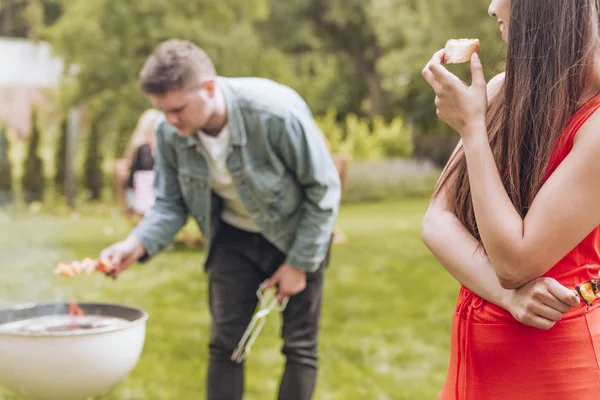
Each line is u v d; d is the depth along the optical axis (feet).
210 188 8.71
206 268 9.16
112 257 8.50
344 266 23.08
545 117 4.70
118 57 52.65
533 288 4.67
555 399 4.78
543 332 4.81
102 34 52.85
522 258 4.54
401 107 79.15
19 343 6.56
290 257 8.61
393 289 19.65
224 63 55.62
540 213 4.52
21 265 22.82
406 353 13.79
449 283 20.40
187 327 15.47
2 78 66.13
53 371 6.61
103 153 44.86
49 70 65.67
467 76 45.09
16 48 68.59
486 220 4.61
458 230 5.19
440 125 73.20
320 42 83.15
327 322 16.14
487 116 5.15
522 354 4.88
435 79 4.81
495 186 4.65
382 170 55.67
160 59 8.02
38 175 43.21
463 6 46.98
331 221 8.66
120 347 6.86
